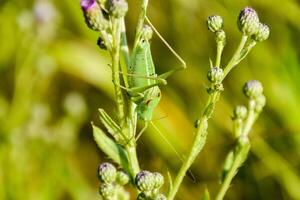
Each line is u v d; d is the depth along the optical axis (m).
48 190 0.77
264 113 0.78
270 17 0.82
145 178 0.48
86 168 0.85
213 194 0.74
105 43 0.48
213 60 0.83
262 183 0.74
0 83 0.89
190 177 0.53
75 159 0.84
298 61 0.80
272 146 0.75
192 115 0.80
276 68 0.80
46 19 0.85
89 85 0.88
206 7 0.84
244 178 0.74
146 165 0.75
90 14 0.47
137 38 0.48
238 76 0.80
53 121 0.88
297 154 0.75
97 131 0.50
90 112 0.86
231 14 0.82
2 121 0.81
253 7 0.82
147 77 0.48
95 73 0.86
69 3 0.89
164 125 0.77
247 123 0.53
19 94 0.82
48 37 0.86
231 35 0.82
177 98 0.81
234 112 0.53
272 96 0.78
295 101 0.78
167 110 0.79
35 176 0.78
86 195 0.79
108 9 0.48
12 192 0.75
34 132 0.79
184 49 0.84
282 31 0.82
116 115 0.49
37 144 0.79
